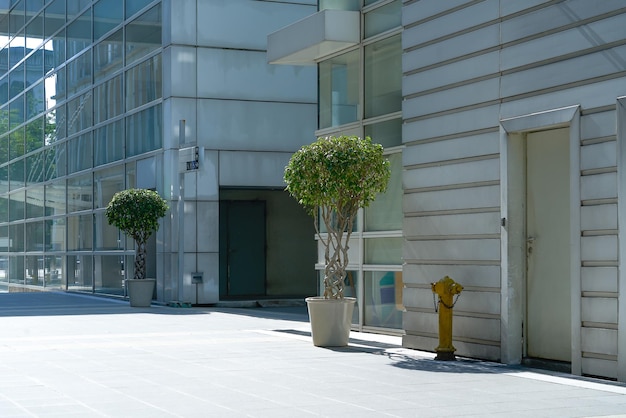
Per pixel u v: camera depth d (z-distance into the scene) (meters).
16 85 40.06
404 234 14.03
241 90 25.81
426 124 13.56
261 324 18.70
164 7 25.75
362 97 16.72
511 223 12.14
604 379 10.59
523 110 11.86
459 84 12.92
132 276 28.03
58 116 34.88
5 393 9.60
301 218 28.14
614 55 10.57
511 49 12.04
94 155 31.33
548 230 11.94
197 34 25.47
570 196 11.09
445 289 12.52
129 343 14.73
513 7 11.98
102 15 30.59
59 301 27.89
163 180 25.80
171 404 8.91
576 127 10.99
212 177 25.39
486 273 12.48
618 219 10.41
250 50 25.94
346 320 14.15
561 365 11.59
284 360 12.43
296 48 17.44
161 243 25.81
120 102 29.06
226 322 19.28
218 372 11.21
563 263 11.75
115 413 8.44
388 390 9.77
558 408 8.72
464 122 12.84
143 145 27.34
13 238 40.34
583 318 10.89
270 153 26.05
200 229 25.22
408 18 13.90
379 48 16.33
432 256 13.46
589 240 10.83
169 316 21.16
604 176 10.66
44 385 10.16
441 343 12.54
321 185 13.54
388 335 15.95
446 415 8.34
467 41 12.77
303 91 26.44
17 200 39.78
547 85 11.48
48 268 36.00
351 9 17.12
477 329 12.62
